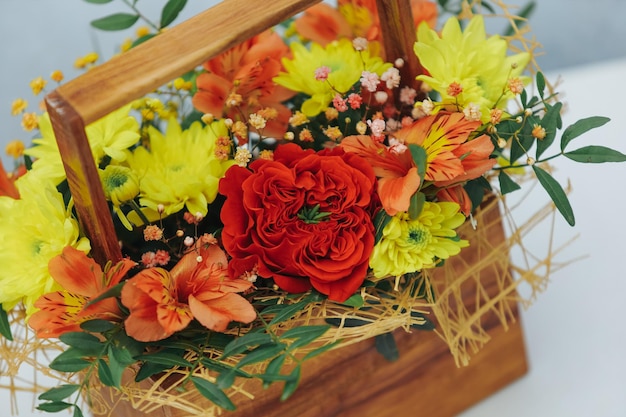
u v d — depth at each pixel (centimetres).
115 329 65
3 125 157
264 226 65
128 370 68
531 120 69
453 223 68
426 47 69
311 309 67
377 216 67
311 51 75
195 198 69
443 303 75
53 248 66
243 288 65
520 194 96
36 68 159
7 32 163
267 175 66
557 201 67
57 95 62
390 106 74
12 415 75
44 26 162
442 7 85
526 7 87
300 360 66
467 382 80
